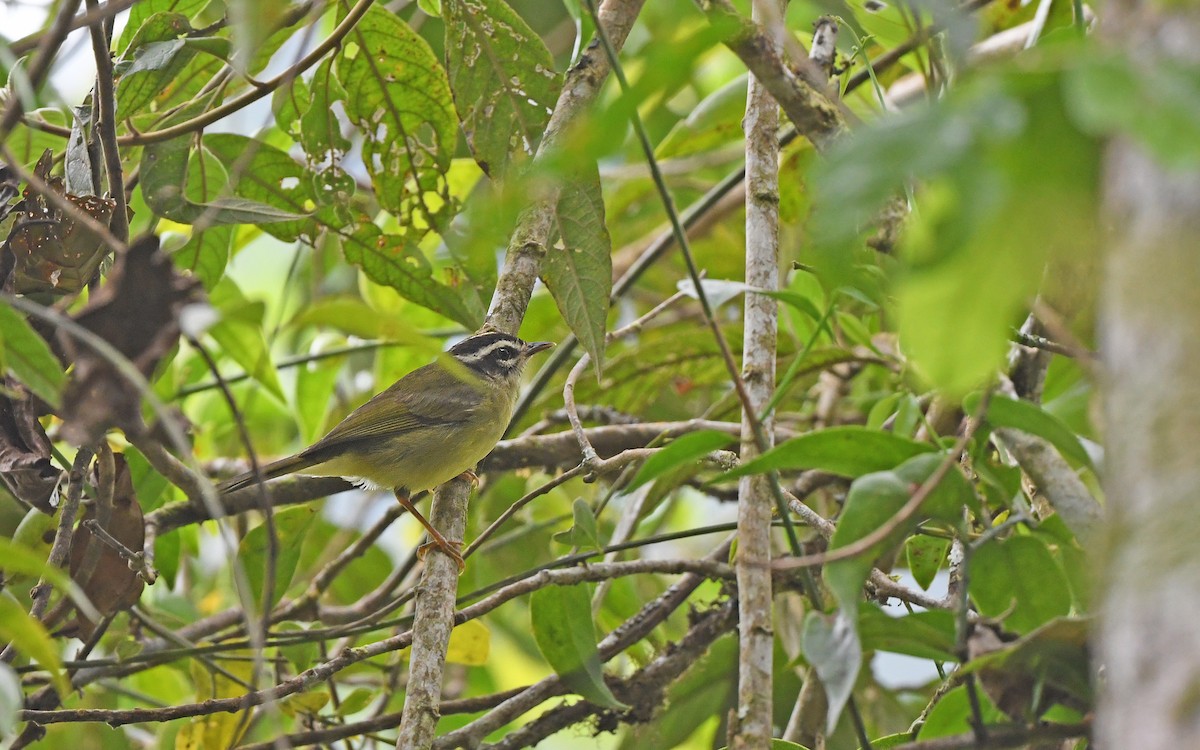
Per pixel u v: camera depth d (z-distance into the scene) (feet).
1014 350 34.04
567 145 12.72
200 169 37.52
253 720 39.04
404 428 43.24
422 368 45.93
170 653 32.04
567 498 51.65
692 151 46.55
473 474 40.63
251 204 32.35
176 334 22.27
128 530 32.24
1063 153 11.85
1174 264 11.41
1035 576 22.27
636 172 53.67
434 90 37.73
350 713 39.14
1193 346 11.44
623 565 32.45
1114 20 12.33
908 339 13.38
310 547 53.26
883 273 24.82
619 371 46.14
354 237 39.14
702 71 57.16
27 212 30.53
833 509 43.45
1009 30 42.09
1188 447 11.41
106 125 28.84
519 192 13.12
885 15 38.75
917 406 25.38
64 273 30.14
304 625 42.27
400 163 38.70
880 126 12.05
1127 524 11.87
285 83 33.50
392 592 43.68
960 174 11.46
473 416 43.34
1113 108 10.48
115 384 22.13
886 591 28.71
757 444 21.97
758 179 28.19
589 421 47.60
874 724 41.42
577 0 36.76
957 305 12.85
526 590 30.63
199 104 37.76
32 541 31.35
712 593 51.98
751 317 26.73
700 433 21.31
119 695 44.24
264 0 17.92
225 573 52.60
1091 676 19.79
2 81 34.81
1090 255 12.77
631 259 54.80
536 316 51.44
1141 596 11.41
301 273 55.67
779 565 19.17
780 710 42.24
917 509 18.71
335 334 50.01
